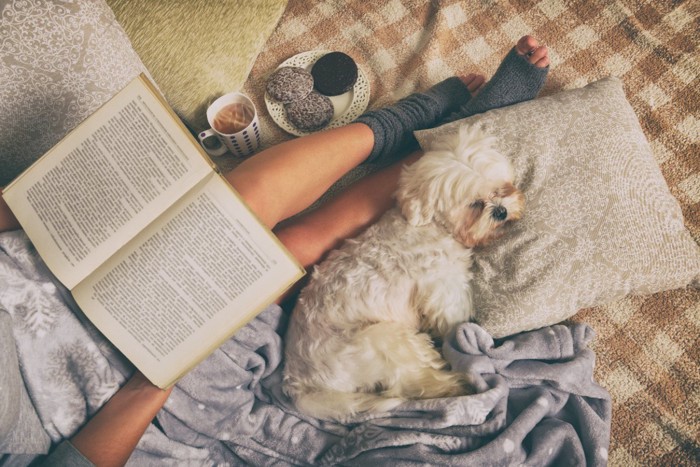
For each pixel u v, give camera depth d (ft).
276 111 5.39
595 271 3.94
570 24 5.67
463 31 5.81
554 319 4.09
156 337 2.95
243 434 3.95
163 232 2.93
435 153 4.26
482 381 3.87
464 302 4.25
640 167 4.14
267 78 5.66
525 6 5.81
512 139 4.33
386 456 3.61
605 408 4.04
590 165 4.12
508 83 4.88
